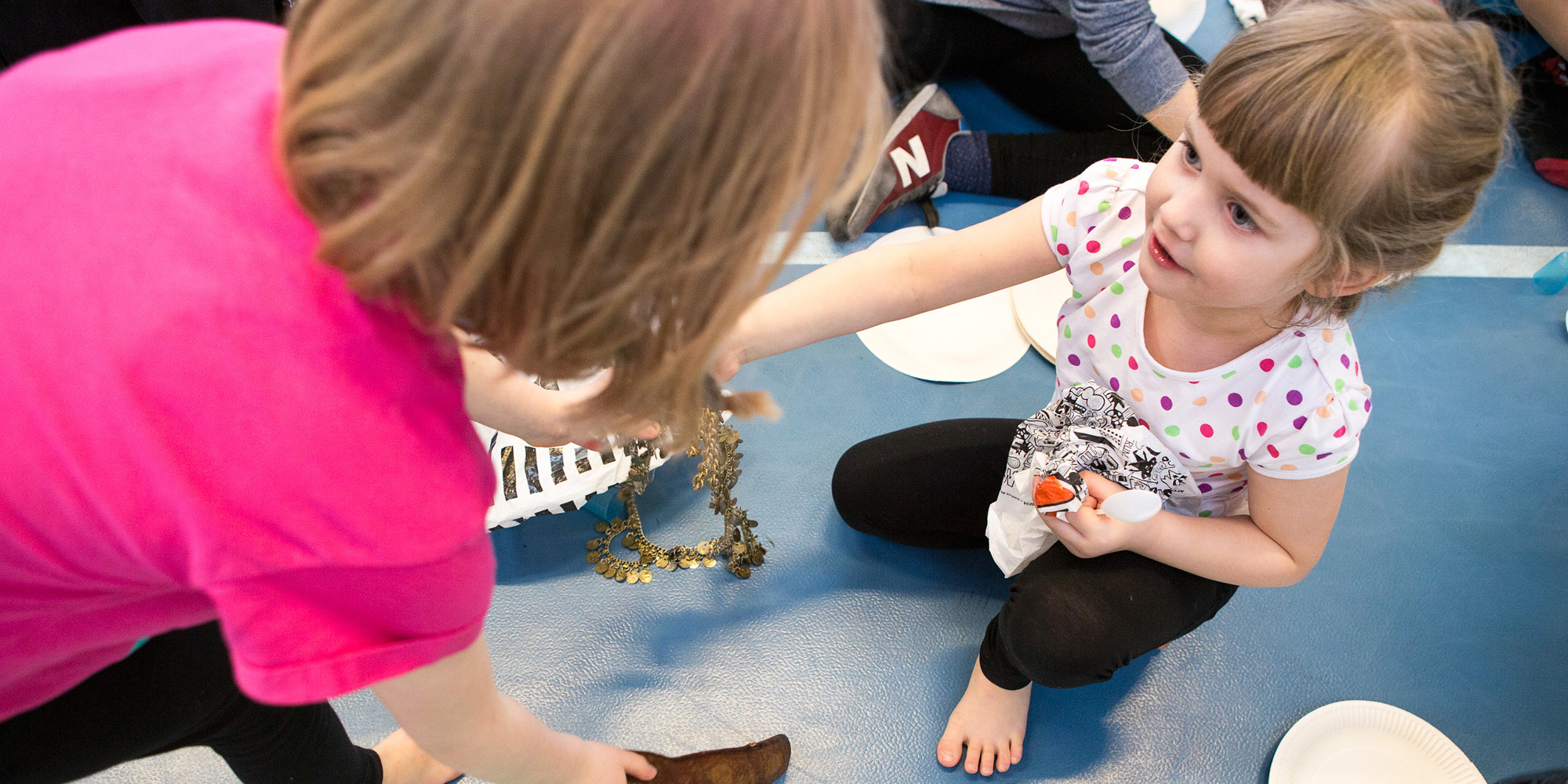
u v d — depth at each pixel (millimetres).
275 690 441
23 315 368
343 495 391
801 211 375
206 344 363
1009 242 902
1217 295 683
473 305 378
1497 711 1130
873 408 1364
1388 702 1135
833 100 345
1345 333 780
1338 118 578
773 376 1396
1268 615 1196
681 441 540
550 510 1129
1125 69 1327
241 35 455
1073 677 951
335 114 333
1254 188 619
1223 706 1128
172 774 1022
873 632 1158
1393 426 1383
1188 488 909
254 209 372
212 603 530
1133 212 834
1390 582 1227
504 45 302
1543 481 1331
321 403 378
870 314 928
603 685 1099
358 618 450
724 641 1142
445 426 429
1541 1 1288
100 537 415
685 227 347
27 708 562
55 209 375
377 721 1063
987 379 1408
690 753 1019
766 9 317
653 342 408
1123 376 884
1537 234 1627
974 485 1122
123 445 373
